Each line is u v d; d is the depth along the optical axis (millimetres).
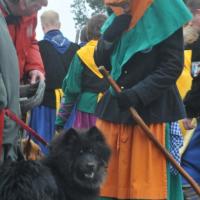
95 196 6262
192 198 7395
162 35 6230
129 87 6398
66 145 6090
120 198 6398
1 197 5613
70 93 9492
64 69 10688
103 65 6770
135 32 6348
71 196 6086
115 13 6422
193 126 7688
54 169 6074
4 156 6074
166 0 6293
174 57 6285
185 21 6258
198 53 8320
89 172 6086
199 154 7641
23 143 6836
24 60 6844
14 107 6000
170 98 6410
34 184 5641
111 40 6402
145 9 6262
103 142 6254
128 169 6398
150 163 6273
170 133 6504
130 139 6395
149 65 6352
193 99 7543
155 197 6258
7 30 6004
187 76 8570
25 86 6707
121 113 6402
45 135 10492
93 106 9445
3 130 5938
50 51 10672
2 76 5848
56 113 10531
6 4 6383
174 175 6559
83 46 9789
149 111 6332
